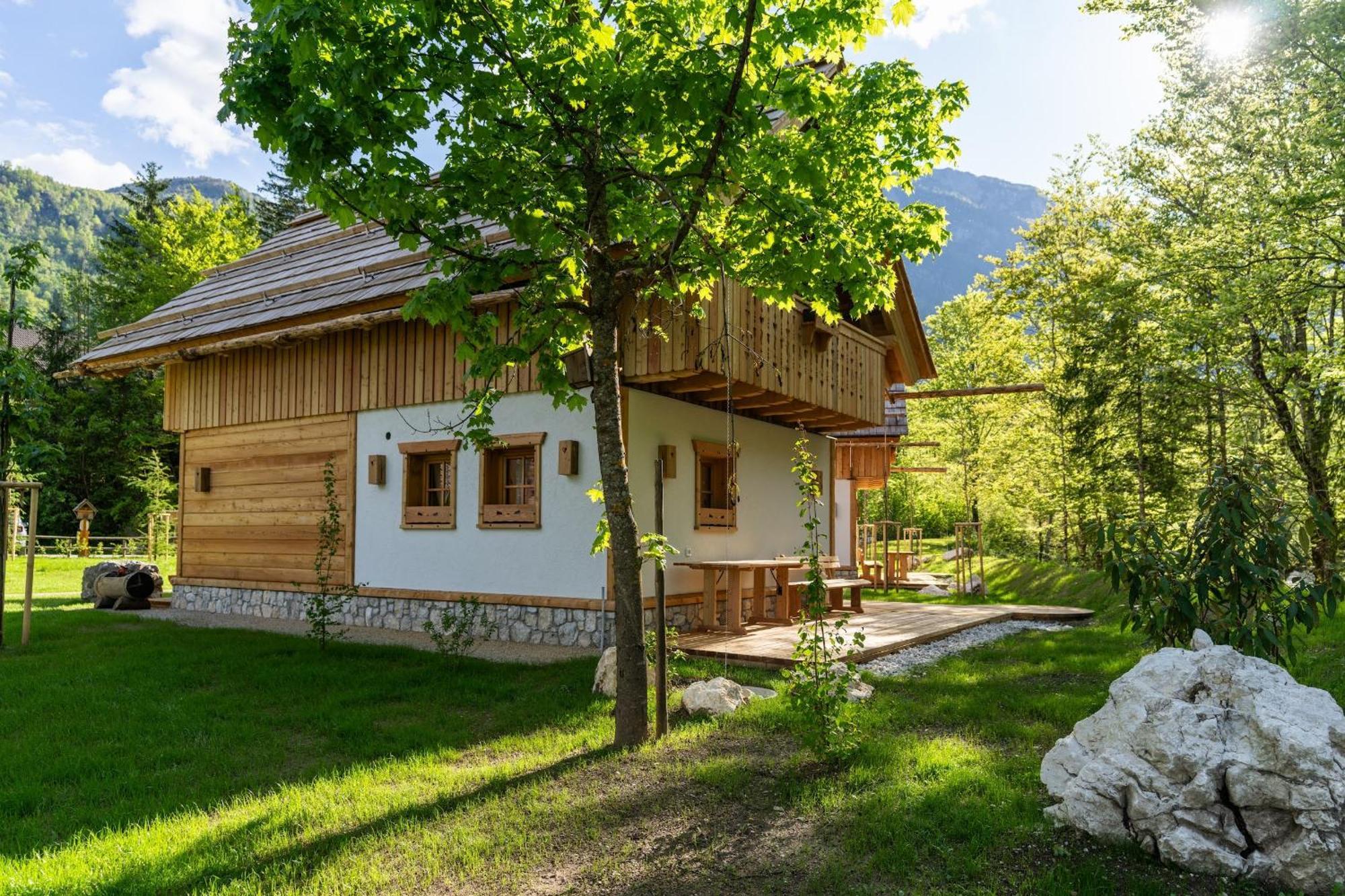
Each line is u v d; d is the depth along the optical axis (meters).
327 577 10.17
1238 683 3.75
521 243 5.16
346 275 12.34
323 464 12.46
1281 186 14.09
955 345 37.94
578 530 9.77
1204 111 16.92
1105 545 5.28
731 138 4.87
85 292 40.47
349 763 5.34
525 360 5.78
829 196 5.55
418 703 6.88
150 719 6.43
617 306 5.55
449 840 3.96
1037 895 3.35
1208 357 17.00
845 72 5.59
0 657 9.16
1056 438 23.70
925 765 4.85
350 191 4.83
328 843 3.95
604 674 7.04
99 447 35.12
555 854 3.84
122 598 14.20
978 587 18.97
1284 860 3.34
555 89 5.04
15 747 5.67
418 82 4.79
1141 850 3.66
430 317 5.25
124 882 3.52
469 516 10.75
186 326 13.93
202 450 14.32
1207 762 3.59
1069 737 4.23
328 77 4.43
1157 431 18.66
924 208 5.86
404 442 11.41
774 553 12.98
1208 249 14.87
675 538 10.54
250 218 36.78
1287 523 4.91
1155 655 4.11
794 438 13.69
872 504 35.03
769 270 5.77
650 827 4.12
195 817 4.39
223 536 13.84
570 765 5.04
